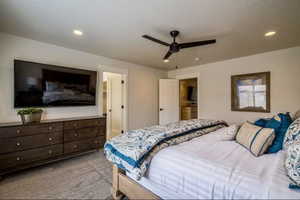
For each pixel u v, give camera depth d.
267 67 3.40
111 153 1.67
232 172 1.06
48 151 2.56
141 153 1.37
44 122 2.55
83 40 2.81
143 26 2.27
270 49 3.21
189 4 1.73
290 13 1.89
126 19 2.07
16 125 2.26
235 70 3.88
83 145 3.02
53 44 3.02
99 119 3.29
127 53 3.56
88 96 3.47
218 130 2.23
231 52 3.42
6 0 1.67
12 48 2.59
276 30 2.36
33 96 2.72
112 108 4.85
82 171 2.39
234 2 1.69
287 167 1.00
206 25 2.21
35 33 2.53
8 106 2.56
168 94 5.18
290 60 3.12
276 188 0.87
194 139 1.88
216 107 4.23
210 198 1.01
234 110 3.88
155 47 3.15
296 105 3.05
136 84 4.64
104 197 1.77
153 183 1.38
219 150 1.52
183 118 6.22
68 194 1.81
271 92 3.34
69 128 2.83
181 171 1.19
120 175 1.69
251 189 0.89
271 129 1.49
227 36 2.57
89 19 2.09
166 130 1.92
